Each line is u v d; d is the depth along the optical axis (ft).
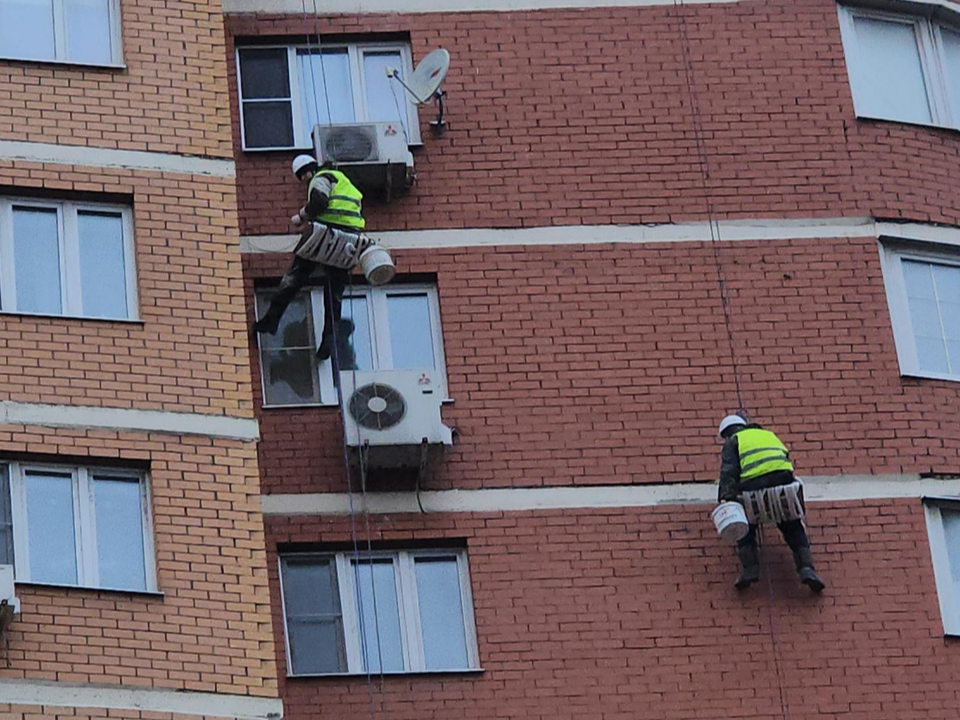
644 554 183.01
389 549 182.80
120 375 173.06
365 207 192.44
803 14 202.90
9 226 177.58
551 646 179.63
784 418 188.75
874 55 203.51
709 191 195.42
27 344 172.45
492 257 191.72
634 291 191.42
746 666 180.24
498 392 187.42
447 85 197.26
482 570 181.78
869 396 189.98
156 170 180.55
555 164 195.31
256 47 198.70
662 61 199.82
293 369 188.34
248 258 189.98
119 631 165.17
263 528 174.70
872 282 193.98
